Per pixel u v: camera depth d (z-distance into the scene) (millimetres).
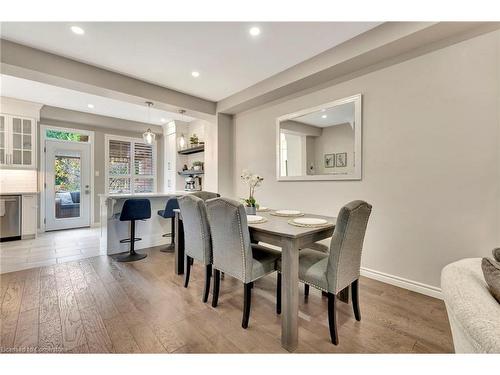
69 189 5402
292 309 1581
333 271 1605
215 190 4562
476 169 2037
